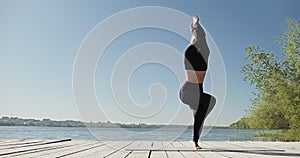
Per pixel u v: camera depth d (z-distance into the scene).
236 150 5.09
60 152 4.35
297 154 4.51
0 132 16.11
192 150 5.02
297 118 16.47
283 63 17.48
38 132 15.54
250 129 17.00
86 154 4.14
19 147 5.05
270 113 17.03
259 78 17.23
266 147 5.82
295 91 16.67
